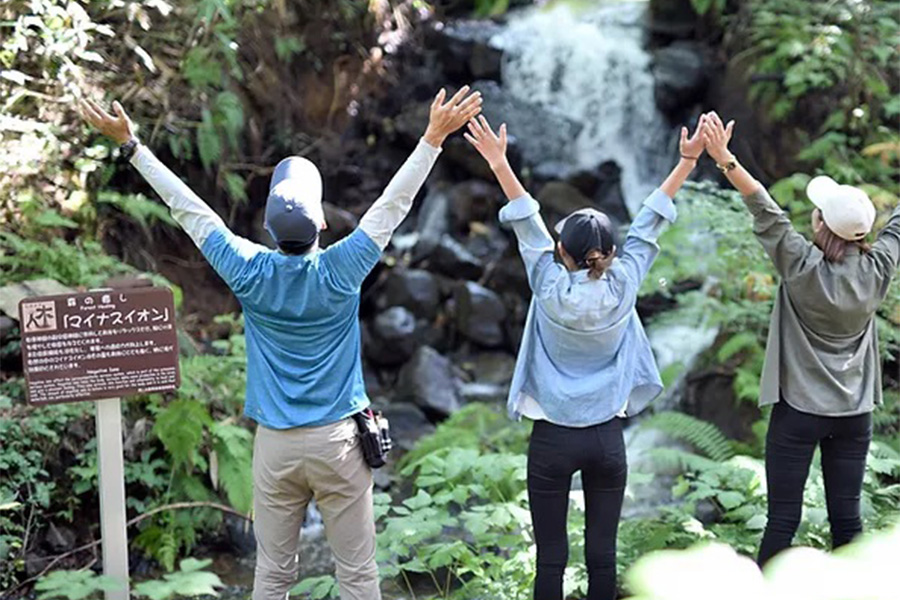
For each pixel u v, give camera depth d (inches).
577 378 143.7
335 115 360.2
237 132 315.9
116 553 160.9
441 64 387.9
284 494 143.9
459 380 316.2
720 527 193.5
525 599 169.2
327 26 352.2
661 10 390.0
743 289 277.6
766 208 151.2
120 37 275.9
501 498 205.5
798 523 160.2
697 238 292.2
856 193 149.6
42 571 201.9
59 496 209.6
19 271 237.3
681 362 281.7
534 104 375.6
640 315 316.8
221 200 320.8
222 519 228.4
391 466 272.2
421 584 201.3
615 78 378.6
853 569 66.4
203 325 300.4
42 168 254.4
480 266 341.4
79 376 157.2
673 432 242.4
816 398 154.5
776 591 66.0
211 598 201.6
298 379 140.3
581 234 140.0
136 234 293.0
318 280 138.2
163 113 286.5
